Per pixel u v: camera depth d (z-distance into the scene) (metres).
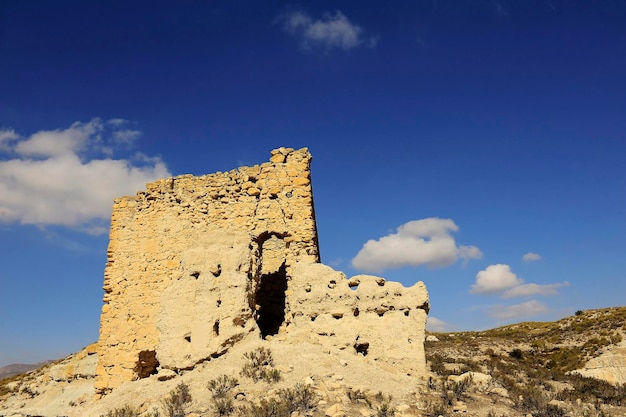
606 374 35.47
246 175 23.83
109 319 23.27
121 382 22.38
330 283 20.80
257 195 23.56
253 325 20.11
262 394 16.12
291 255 22.47
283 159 23.84
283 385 16.66
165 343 19.92
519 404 16.33
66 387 31.53
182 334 19.89
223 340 19.58
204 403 16.22
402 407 15.17
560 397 19.44
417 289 20.20
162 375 19.34
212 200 23.81
